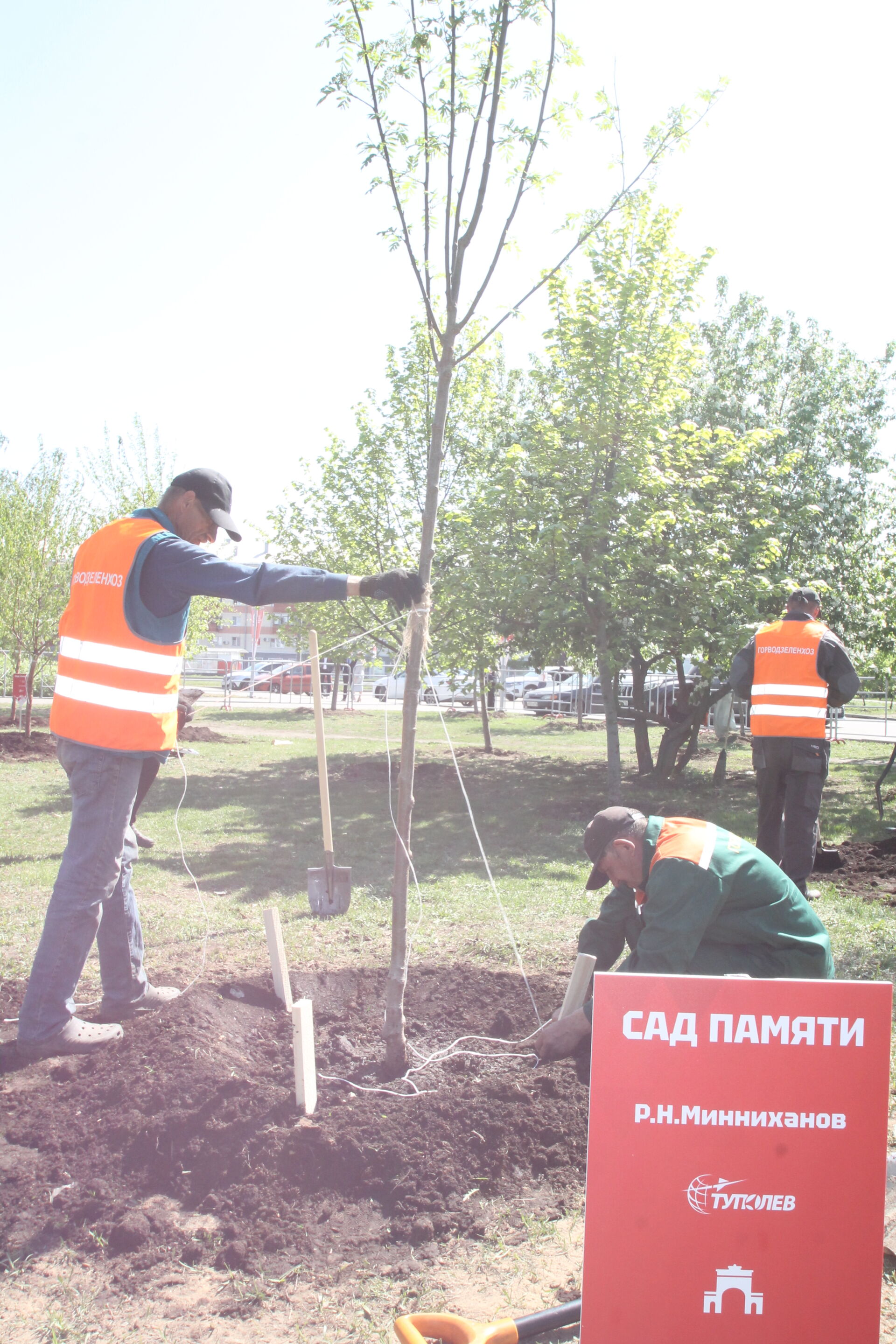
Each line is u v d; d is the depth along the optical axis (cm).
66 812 1042
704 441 1162
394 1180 297
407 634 355
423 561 354
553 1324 228
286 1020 413
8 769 1428
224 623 2367
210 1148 305
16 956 533
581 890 711
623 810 324
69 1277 257
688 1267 204
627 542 1119
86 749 369
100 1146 310
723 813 1125
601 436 1080
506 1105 332
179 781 1352
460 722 2688
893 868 783
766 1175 205
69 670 374
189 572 362
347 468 1455
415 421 1406
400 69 354
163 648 379
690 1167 205
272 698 3559
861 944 562
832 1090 206
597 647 1132
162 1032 372
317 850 859
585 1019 353
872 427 1505
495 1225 282
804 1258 204
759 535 1213
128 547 369
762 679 702
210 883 725
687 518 1132
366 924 608
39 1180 294
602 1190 204
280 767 1533
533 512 1114
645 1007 207
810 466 1440
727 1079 206
